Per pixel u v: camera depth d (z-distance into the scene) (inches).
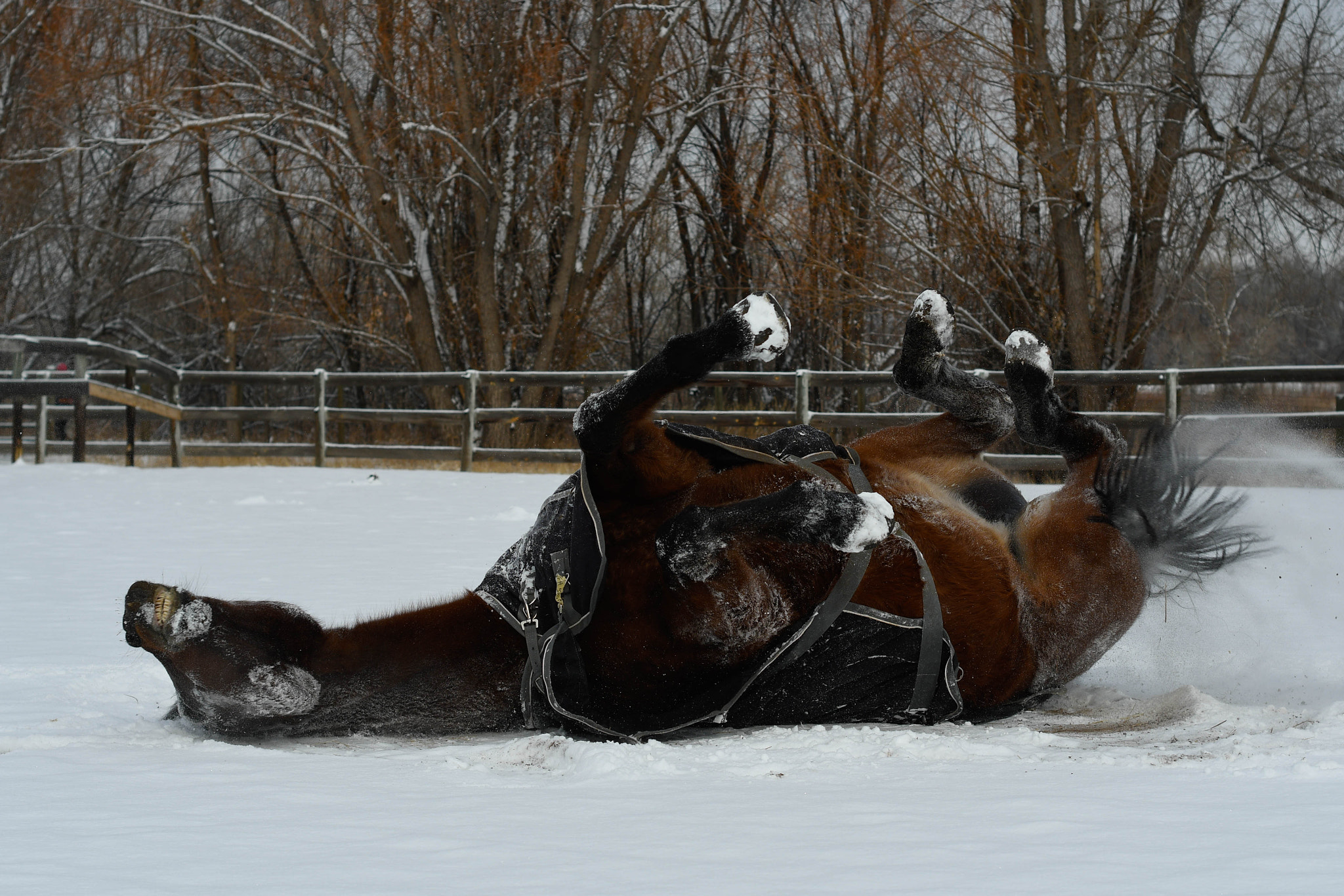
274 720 145.9
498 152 870.4
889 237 818.2
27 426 732.0
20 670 190.1
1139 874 89.4
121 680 185.2
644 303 1102.4
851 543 146.3
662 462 154.8
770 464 161.2
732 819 108.9
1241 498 186.4
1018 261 778.8
